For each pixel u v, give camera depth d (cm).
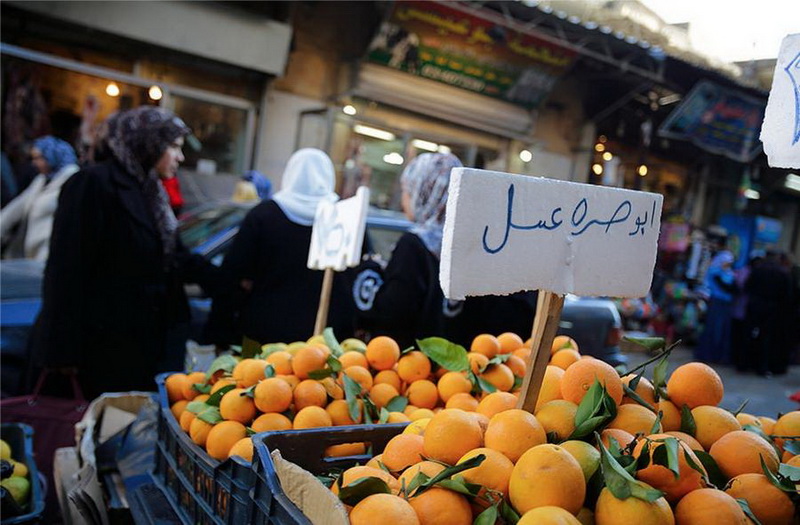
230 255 296
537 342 129
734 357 906
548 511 97
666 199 1278
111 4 630
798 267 936
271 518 112
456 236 113
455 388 167
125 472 190
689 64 969
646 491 99
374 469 118
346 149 847
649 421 125
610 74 1030
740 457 121
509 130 972
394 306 262
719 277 926
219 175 761
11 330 341
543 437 119
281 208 302
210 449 148
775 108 121
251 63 729
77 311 268
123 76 680
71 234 268
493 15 845
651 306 985
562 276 128
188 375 191
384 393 173
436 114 896
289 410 159
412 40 818
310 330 300
